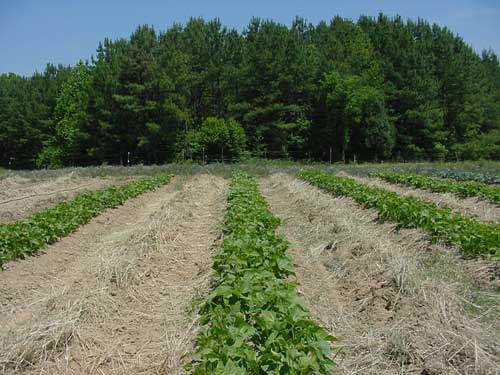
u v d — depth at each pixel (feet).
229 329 16.40
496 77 255.70
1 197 63.16
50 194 64.75
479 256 27.96
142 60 161.48
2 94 224.94
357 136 171.83
